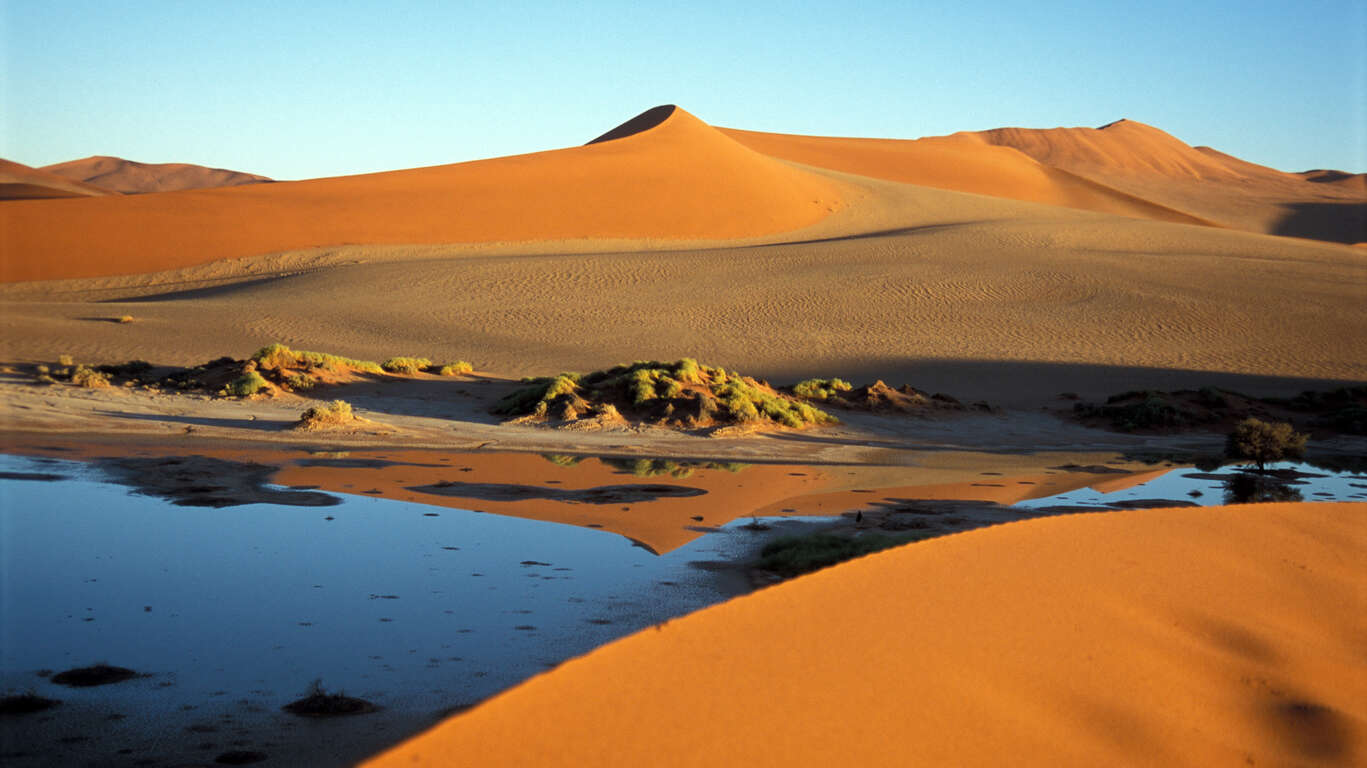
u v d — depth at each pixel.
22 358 29.62
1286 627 4.95
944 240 70.31
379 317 45.19
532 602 8.21
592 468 16.92
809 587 4.85
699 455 19.28
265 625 7.34
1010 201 115.81
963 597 4.84
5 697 5.71
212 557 9.36
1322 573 5.76
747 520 12.41
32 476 13.05
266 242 68.19
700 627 4.31
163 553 9.44
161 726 5.36
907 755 3.36
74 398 21.70
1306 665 4.55
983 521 12.52
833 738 3.39
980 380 34.94
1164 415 26.86
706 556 10.26
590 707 3.56
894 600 4.74
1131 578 5.36
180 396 23.58
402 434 19.98
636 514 12.61
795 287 52.78
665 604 8.26
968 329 44.19
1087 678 4.10
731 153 104.44
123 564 8.96
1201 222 147.00
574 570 9.45
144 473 13.81
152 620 7.36
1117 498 14.86
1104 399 31.84
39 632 6.96
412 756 3.28
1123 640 4.52
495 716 3.53
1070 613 4.75
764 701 3.62
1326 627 5.03
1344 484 17.11
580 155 97.00
